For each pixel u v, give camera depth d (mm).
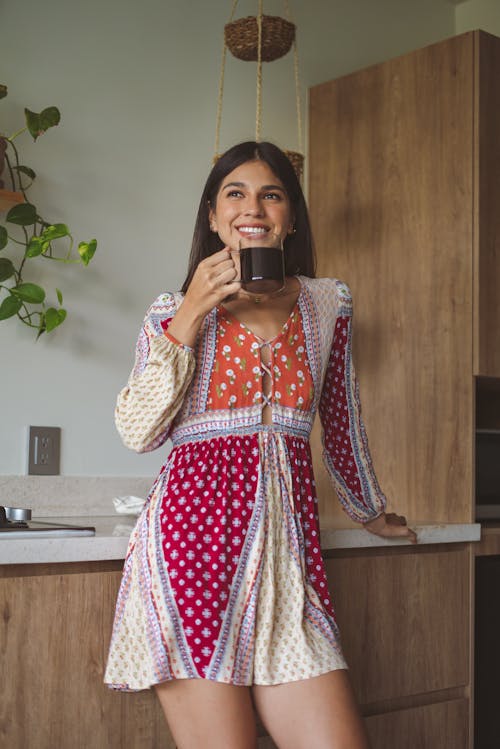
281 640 1400
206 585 1376
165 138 2564
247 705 1373
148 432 1443
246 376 1473
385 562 2090
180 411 1487
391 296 2584
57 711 1563
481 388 2705
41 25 2348
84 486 2328
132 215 2480
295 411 1505
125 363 2443
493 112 2455
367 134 2693
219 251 1531
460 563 2270
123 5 2504
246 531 1420
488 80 2447
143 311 2484
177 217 2570
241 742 1339
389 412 2561
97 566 1637
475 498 2416
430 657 2176
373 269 2637
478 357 2371
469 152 2428
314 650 1388
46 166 2334
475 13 3262
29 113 2145
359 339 2654
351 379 1680
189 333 1420
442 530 2203
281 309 1539
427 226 2516
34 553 1544
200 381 1469
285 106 2854
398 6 3182
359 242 2684
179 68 2613
